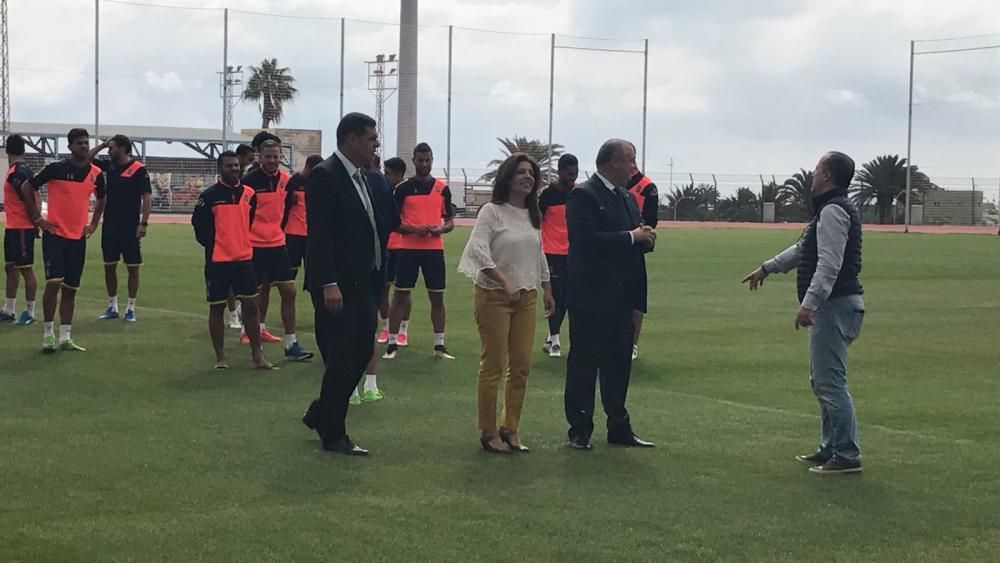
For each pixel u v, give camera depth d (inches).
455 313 626.5
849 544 226.1
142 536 223.0
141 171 554.6
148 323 551.2
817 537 230.1
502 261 299.7
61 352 454.6
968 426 339.9
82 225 456.1
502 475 275.7
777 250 1283.2
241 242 420.8
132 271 558.9
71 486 258.4
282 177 460.4
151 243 1202.6
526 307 302.4
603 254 302.0
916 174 2329.0
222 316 422.9
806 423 341.1
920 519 243.4
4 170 2026.3
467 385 400.8
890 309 674.2
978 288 822.5
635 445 309.6
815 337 283.7
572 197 305.6
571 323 306.2
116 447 296.0
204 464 280.2
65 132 2409.0
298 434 315.9
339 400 293.7
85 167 455.5
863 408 367.9
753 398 384.8
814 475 279.0
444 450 301.3
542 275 314.7
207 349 471.5
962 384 414.3
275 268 448.1
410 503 249.3
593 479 273.1
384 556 213.2
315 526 231.0
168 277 807.7
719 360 467.5
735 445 311.4
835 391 282.0
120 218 554.3
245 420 333.4
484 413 300.5
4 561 207.5
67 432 313.4
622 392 309.7
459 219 2128.4
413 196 465.1
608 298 302.2
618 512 245.0
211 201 414.6
